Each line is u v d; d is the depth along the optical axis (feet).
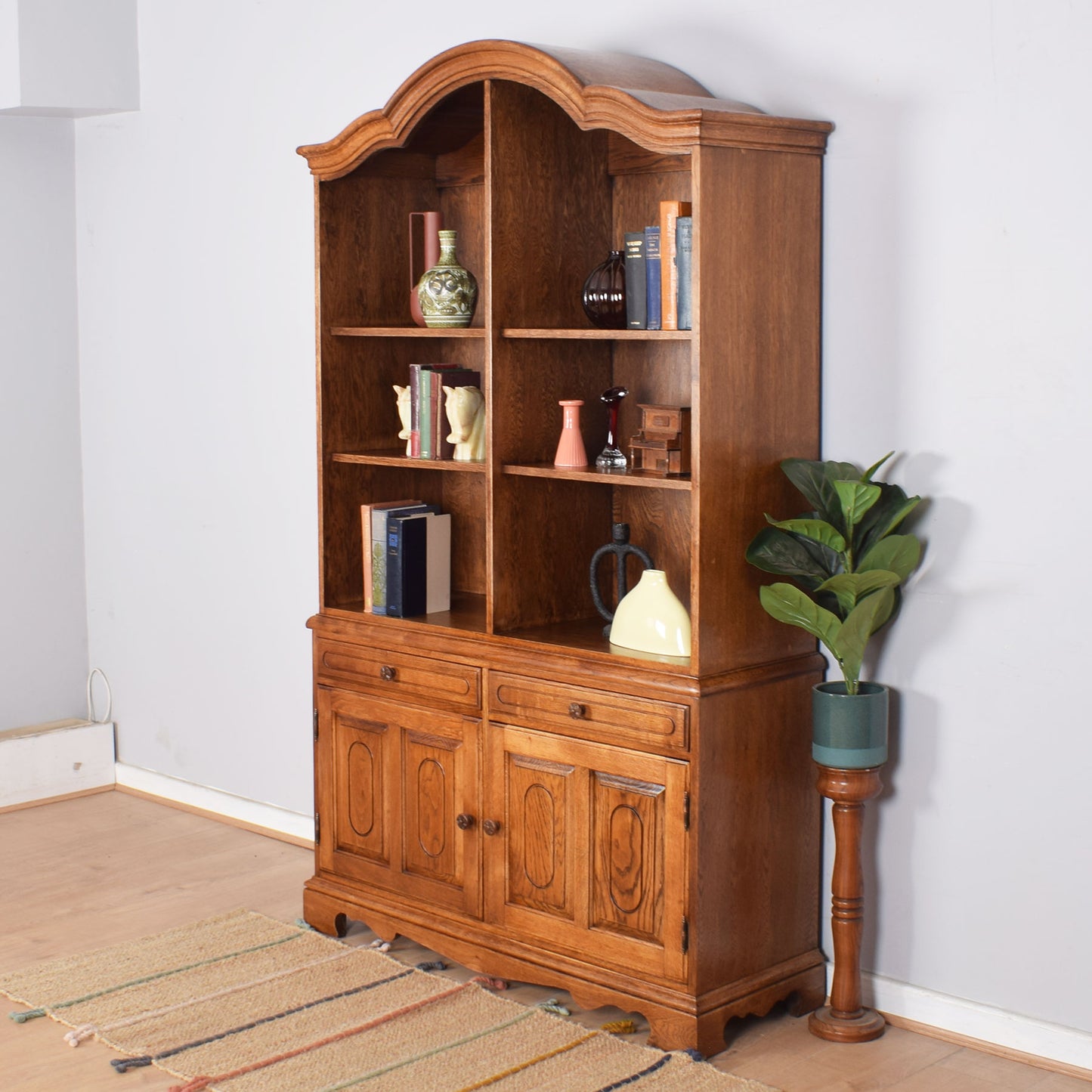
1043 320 9.99
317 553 14.96
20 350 16.88
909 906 11.06
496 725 11.50
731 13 11.37
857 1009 10.90
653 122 10.01
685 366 11.68
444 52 11.12
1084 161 9.72
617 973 10.87
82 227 17.10
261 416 15.33
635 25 11.98
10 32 15.42
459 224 13.32
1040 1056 10.42
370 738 12.55
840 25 10.76
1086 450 9.88
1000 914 10.59
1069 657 10.09
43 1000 11.44
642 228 11.87
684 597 11.91
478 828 11.72
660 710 10.41
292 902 13.73
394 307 13.30
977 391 10.34
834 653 10.36
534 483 11.74
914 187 10.50
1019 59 9.94
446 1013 11.21
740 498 10.50
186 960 12.25
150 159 16.15
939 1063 10.47
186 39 15.56
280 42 14.67
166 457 16.46
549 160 11.55
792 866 11.18
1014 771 10.43
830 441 11.11
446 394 12.25
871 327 10.81
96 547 17.49
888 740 10.87
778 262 10.60
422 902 12.25
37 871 14.51
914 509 10.74
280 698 15.56
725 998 10.60
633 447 11.18
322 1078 10.15
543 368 11.69
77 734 17.11
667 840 10.48
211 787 16.47
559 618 12.07
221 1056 10.50
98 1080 10.21
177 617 16.58
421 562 12.53
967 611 10.54
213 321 15.70
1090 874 10.13
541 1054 10.48
